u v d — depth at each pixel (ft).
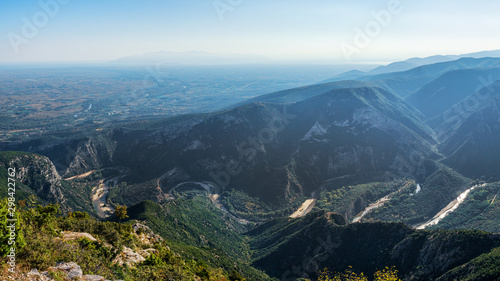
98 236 118.93
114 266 96.73
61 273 76.43
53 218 115.55
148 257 117.50
